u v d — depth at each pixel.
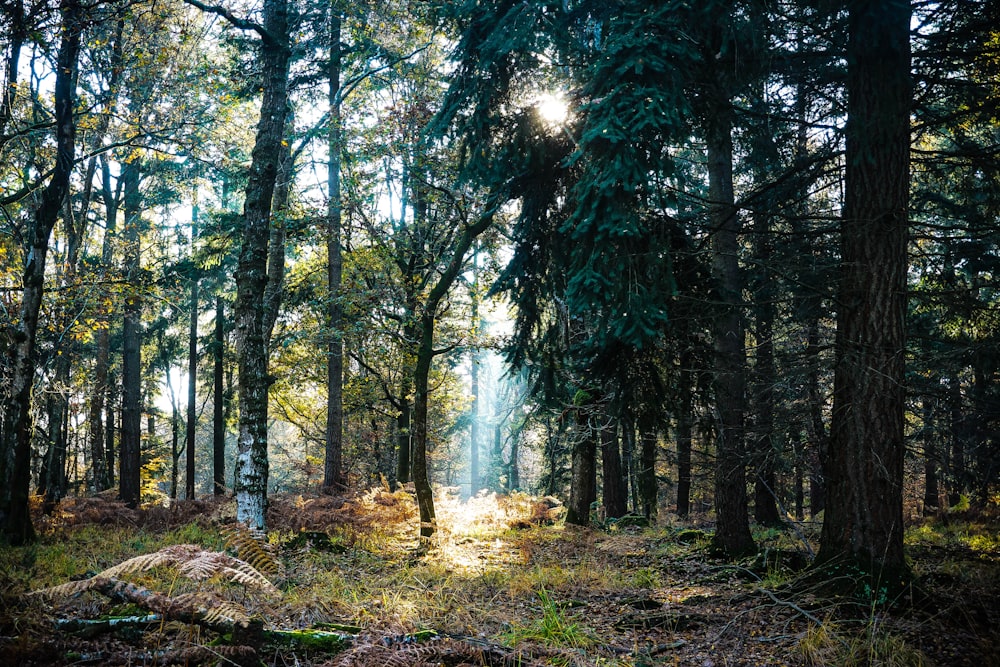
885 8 6.22
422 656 4.29
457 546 11.43
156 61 11.83
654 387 9.40
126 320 20.55
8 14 9.01
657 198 7.37
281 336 19.42
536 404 11.70
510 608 6.63
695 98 7.82
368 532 12.40
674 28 6.72
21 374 9.93
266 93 10.59
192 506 13.48
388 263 17.02
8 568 6.91
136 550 9.55
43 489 20.69
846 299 7.36
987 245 7.97
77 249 15.19
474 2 8.18
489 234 14.33
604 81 7.00
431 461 30.33
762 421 9.37
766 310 11.45
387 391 21.52
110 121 12.88
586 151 7.28
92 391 19.56
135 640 4.15
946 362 7.79
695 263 8.84
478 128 8.87
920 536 12.09
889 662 4.71
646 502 18.28
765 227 9.45
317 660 4.25
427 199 14.27
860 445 6.96
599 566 9.37
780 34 7.11
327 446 19.92
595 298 7.12
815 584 6.75
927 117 7.85
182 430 30.61
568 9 8.39
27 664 3.77
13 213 13.27
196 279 20.61
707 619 6.05
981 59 7.25
